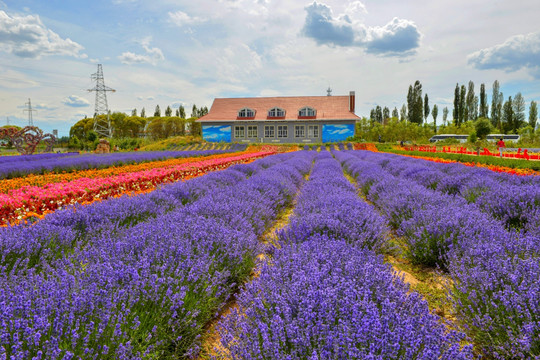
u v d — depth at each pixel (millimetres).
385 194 6305
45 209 5254
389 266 2914
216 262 3025
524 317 2184
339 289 2162
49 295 2078
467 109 77625
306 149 37062
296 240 3576
